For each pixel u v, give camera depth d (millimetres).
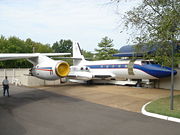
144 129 6230
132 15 10398
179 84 16766
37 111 8844
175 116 7324
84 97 12906
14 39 46625
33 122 7047
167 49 9656
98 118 7609
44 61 13555
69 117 7758
